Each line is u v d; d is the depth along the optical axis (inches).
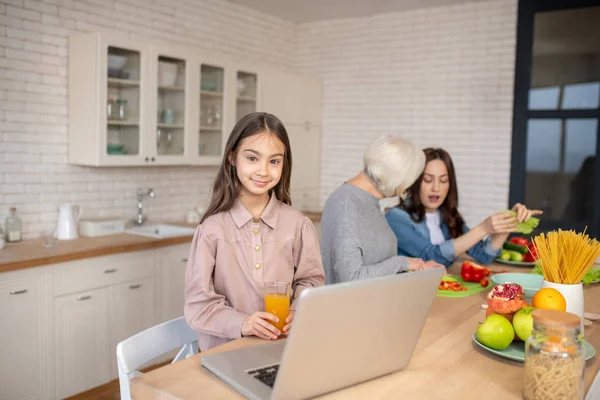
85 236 140.6
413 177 82.6
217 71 166.9
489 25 180.2
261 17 200.7
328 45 212.4
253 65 178.7
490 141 182.4
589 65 167.6
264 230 65.4
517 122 177.3
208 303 59.9
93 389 127.0
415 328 47.9
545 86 174.4
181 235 147.3
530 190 179.0
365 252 81.5
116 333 130.6
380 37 201.3
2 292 107.3
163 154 151.9
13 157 132.1
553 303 55.0
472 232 98.1
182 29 170.9
